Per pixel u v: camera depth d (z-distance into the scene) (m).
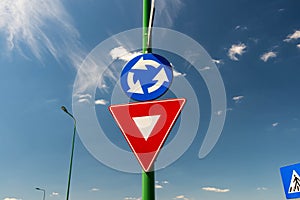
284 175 6.28
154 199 2.29
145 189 2.30
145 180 2.32
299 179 5.85
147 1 2.94
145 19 2.86
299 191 5.82
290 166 6.11
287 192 6.17
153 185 2.31
